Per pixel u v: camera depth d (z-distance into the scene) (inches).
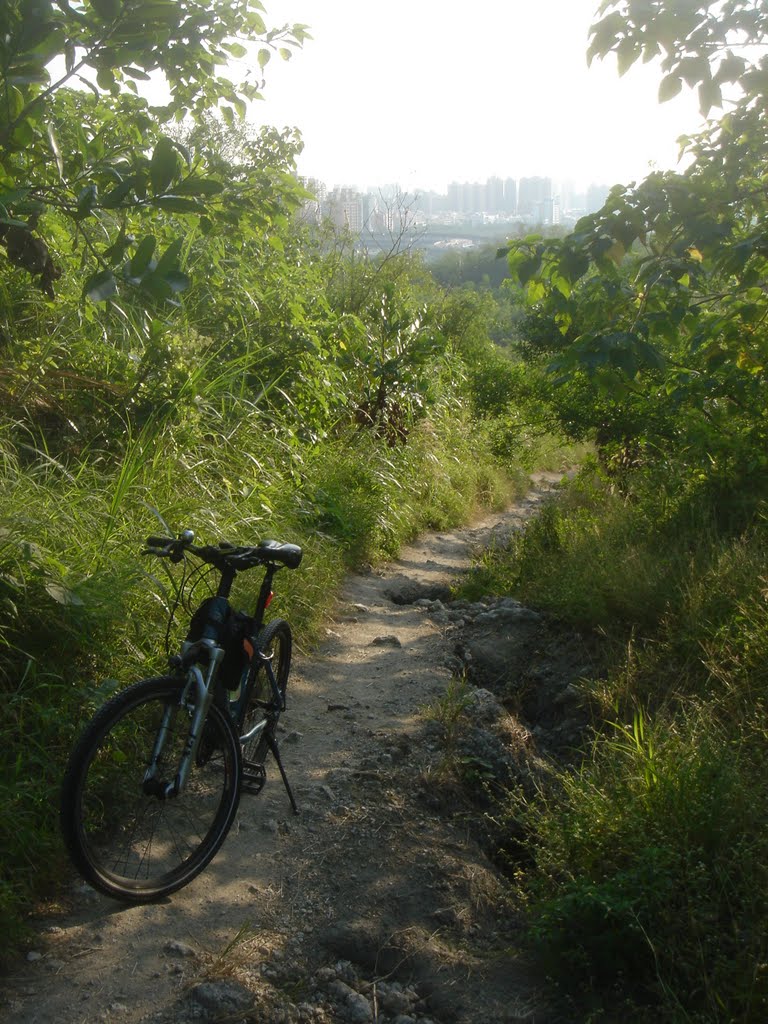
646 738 184.7
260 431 358.9
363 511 378.0
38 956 134.4
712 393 303.0
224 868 158.6
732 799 151.9
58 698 173.6
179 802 162.1
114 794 160.7
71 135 283.3
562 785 195.3
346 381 461.7
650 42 196.7
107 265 195.8
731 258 214.2
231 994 127.2
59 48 187.5
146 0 189.2
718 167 224.4
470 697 225.8
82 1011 124.3
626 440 434.3
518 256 220.4
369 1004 130.9
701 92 196.1
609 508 364.8
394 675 251.1
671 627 243.0
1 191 194.9
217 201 239.1
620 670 233.5
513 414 573.0
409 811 179.6
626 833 150.3
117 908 146.2
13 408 269.7
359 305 592.7
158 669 198.8
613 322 223.3
